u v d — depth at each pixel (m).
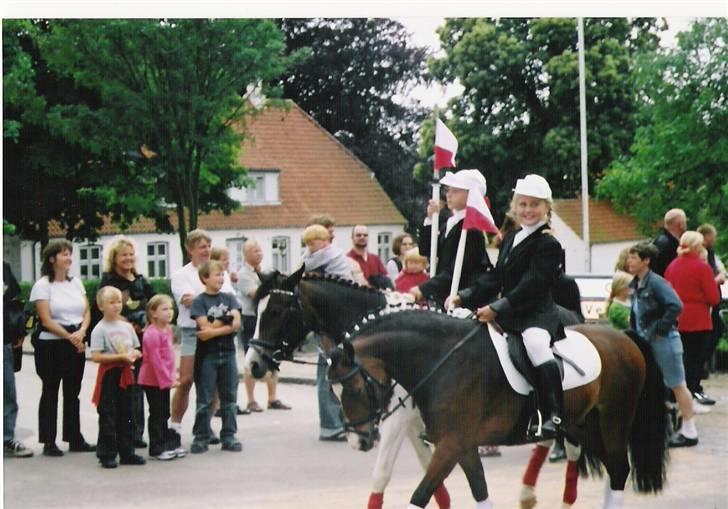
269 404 14.27
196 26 23.98
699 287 13.59
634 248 11.58
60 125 25.38
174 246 36.25
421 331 6.91
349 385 6.66
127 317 11.09
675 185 25.48
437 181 8.87
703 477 9.88
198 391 11.22
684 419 11.52
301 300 8.65
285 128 40.03
